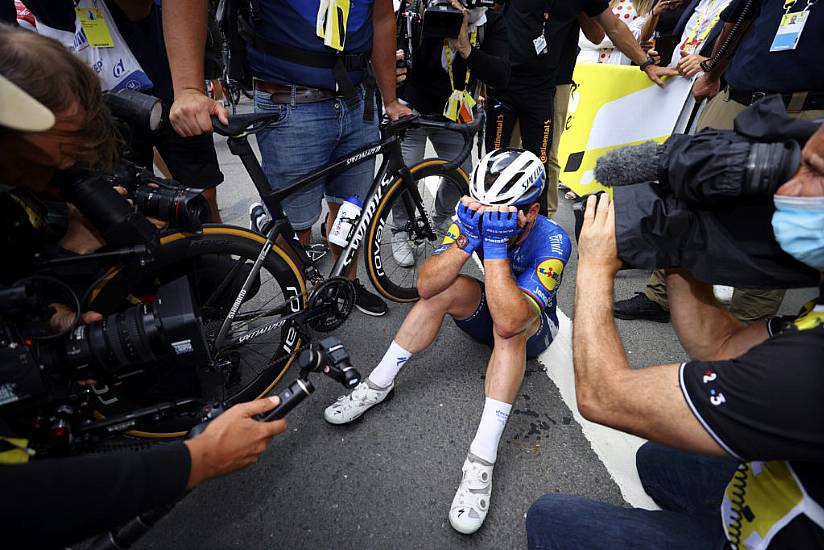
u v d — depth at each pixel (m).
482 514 1.41
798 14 1.63
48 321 1.03
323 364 1.08
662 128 2.89
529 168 1.46
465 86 2.54
